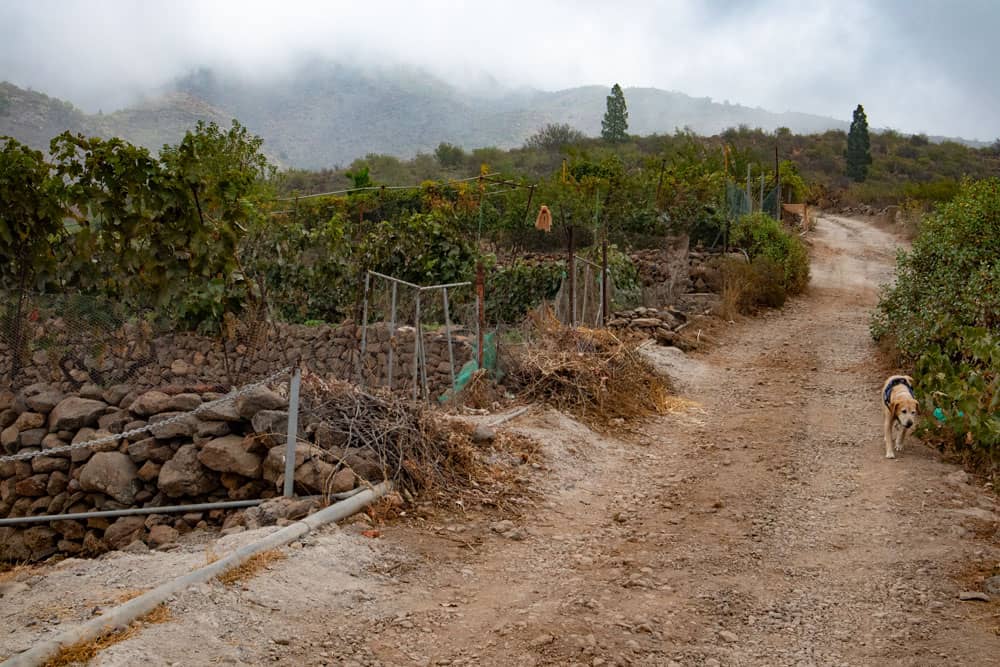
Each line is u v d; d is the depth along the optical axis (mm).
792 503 8422
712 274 23859
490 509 7781
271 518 6832
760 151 79938
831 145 95875
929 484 8781
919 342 13336
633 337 16703
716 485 9023
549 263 21000
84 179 9828
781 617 5734
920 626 5555
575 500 8422
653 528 7664
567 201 30266
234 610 5027
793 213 49531
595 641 5082
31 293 9555
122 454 8102
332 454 7555
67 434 8656
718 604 5906
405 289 16547
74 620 4680
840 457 10062
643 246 29625
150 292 10281
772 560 6887
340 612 5289
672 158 42500
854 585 6332
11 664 4066
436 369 13242
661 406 12719
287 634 4871
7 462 8664
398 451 7957
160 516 7645
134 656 4305
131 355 10484
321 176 65688
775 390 13945
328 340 13781
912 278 15688
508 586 6086
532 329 14492
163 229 10148
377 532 6688
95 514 7719
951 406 9758
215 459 7621
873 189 64250
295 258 16281
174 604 4949
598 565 6660
